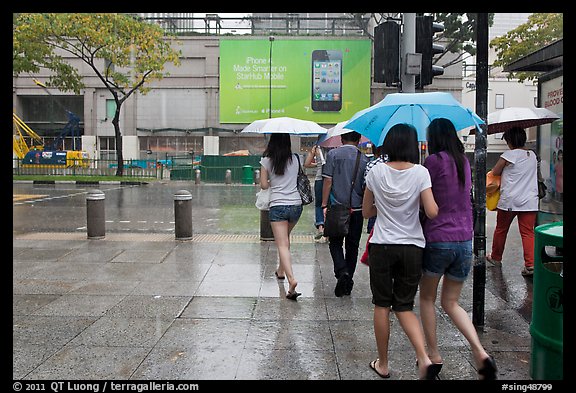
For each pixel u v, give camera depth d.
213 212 16.28
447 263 4.11
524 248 7.36
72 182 30.12
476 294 5.25
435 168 4.12
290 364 4.42
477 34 5.03
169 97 51.97
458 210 4.14
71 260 8.34
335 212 6.09
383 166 4.13
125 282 7.02
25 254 8.78
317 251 9.22
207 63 51.38
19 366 4.36
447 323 5.44
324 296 6.44
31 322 5.43
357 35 48.28
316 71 47.59
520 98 56.75
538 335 3.80
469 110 4.47
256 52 48.00
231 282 7.05
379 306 4.13
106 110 52.34
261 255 8.81
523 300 6.26
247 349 4.74
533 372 3.93
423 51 8.34
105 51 30.97
